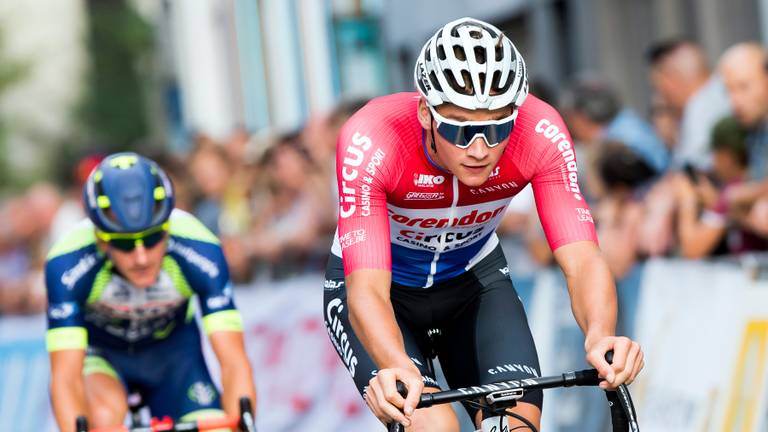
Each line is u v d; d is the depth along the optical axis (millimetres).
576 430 14695
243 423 9766
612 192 14852
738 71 13664
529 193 16156
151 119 72500
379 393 7133
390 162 8398
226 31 47250
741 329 12758
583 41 26391
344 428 16641
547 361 15133
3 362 18391
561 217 8406
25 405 18172
